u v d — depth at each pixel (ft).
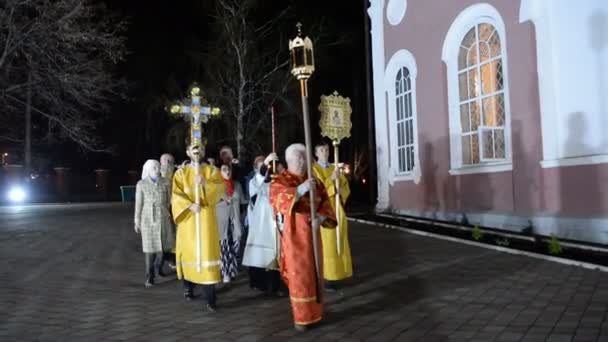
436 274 25.58
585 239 32.09
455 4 42.88
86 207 77.77
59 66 68.23
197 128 21.01
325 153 24.03
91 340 17.51
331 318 19.33
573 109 33.06
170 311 20.79
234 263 25.11
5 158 117.08
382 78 53.57
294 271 18.01
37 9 64.23
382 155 53.88
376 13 54.19
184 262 20.71
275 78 80.43
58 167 122.11
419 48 47.65
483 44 41.14
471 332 17.28
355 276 25.77
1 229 47.47
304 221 18.35
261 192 22.93
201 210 20.52
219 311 20.67
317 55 83.56
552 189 34.65
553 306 19.69
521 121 36.76
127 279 26.61
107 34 68.59
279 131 80.89
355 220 50.49
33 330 18.58
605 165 31.32
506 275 24.81
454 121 43.60
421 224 44.60
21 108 93.25
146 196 25.16
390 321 18.76
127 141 123.34
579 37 32.58
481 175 40.73
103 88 72.38
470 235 37.58
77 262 31.19
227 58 81.05
